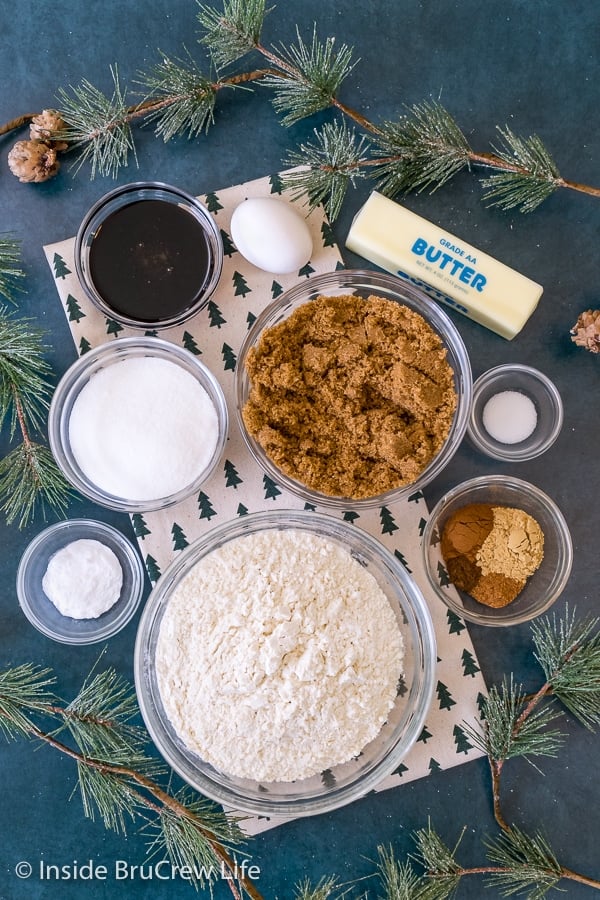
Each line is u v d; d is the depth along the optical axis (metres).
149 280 0.60
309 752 0.57
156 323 0.60
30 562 0.61
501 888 0.62
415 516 0.61
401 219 0.58
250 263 0.61
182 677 0.58
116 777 0.57
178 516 0.61
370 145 0.62
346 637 0.57
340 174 0.57
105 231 0.60
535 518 0.62
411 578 0.59
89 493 0.60
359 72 0.62
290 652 0.56
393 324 0.58
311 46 0.62
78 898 0.61
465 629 0.61
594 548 0.62
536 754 0.62
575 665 0.58
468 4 0.61
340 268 0.61
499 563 0.59
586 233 0.62
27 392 0.58
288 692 0.55
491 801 0.62
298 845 0.61
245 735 0.57
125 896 0.61
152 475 0.59
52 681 0.59
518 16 0.62
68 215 0.61
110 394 0.60
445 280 0.59
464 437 0.62
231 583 0.58
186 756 0.59
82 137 0.59
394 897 0.58
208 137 0.61
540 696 0.59
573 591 0.62
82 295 0.61
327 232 0.61
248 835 0.61
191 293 0.60
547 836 0.62
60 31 0.61
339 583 0.58
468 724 0.61
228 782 0.59
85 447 0.60
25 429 0.59
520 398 0.62
